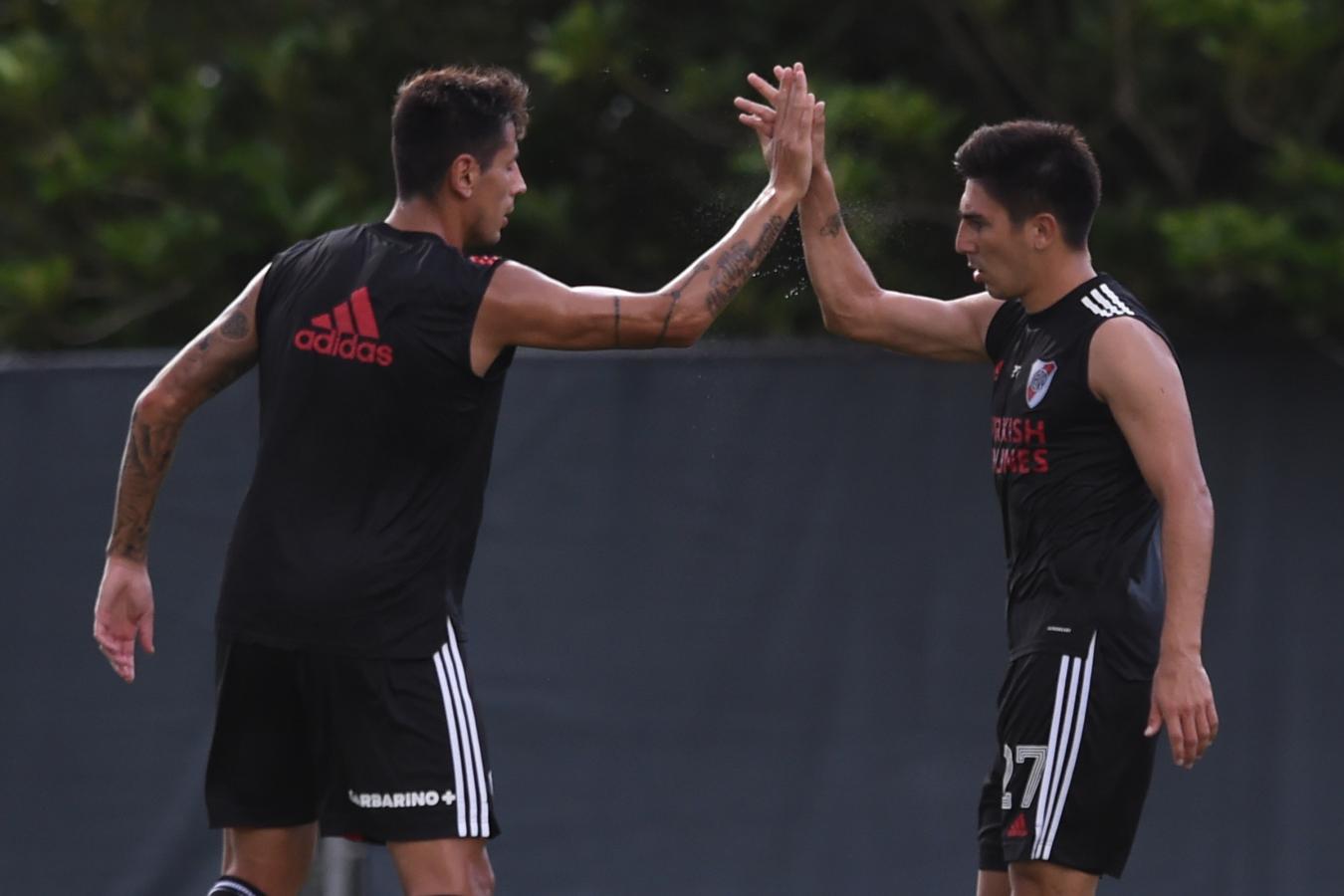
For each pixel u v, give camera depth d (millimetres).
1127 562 11953
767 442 19344
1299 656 18641
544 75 26938
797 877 18969
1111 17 23359
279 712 11625
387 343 10836
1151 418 11516
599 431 19453
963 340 13352
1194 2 21812
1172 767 18734
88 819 19578
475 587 19359
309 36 26797
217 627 11430
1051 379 11938
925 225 23562
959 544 19062
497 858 19156
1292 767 18547
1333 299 21031
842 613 19125
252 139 27297
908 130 22500
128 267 25531
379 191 27188
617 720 19203
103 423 19859
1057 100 24938
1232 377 19000
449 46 27797
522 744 19219
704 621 19234
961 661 18953
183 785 19547
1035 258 12195
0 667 19734
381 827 11125
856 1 26531
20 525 19812
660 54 25750
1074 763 11945
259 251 26141
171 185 25906
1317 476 18797
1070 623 11930
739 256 11477
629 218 26688
